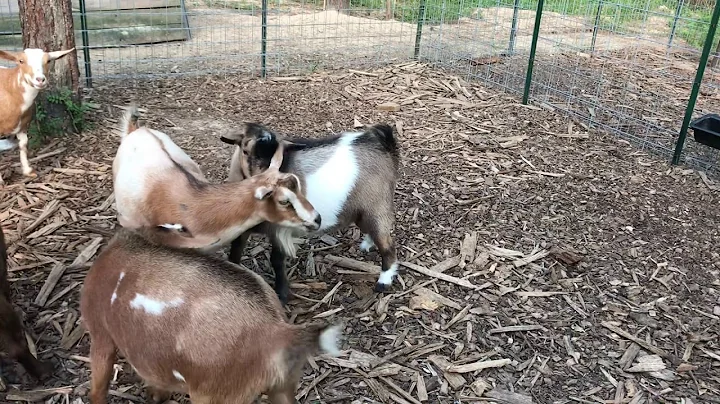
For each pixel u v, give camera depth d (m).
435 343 1.72
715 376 1.68
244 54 3.93
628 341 1.78
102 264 1.24
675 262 2.14
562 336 1.78
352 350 1.67
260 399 1.42
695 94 2.74
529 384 1.62
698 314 1.90
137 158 1.66
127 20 3.99
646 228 2.34
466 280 1.98
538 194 2.52
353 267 2.01
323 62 3.93
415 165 2.68
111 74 3.48
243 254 2.03
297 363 1.12
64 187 2.30
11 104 2.26
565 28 4.91
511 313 1.86
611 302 1.93
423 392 1.56
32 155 2.52
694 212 2.48
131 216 1.64
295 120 3.07
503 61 4.14
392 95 3.46
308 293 1.88
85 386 1.49
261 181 1.46
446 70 3.91
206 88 3.40
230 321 1.12
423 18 4.08
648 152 2.99
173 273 1.17
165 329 1.13
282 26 4.22
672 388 1.63
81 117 2.72
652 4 4.96
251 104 3.23
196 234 1.50
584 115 3.36
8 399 1.45
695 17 4.85
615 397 1.59
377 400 1.53
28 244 1.96
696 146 3.07
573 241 2.22
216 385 1.13
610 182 2.67
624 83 3.92
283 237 1.72
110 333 1.23
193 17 4.68
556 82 3.84
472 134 3.04
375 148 1.81
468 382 1.60
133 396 1.47
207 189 1.51
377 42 4.39
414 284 1.95
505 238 2.21
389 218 1.86
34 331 1.64
